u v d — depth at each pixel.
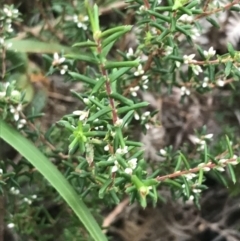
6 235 0.29
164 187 0.30
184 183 0.20
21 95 0.22
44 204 0.29
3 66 0.25
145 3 0.20
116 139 0.17
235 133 0.32
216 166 0.20
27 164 0.24
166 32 0.19
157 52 0.22
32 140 0.24
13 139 0.21
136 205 0.31
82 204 0.21
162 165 0.24
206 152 0.20
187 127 0.32
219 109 0.32
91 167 0.19
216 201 0.33
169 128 0.32
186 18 0.21
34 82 0.29
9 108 0.22
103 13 0.30
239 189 0.29
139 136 0.30
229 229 0.31
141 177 0.17
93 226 0.21
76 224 0.26
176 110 0.32
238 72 0.20
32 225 0.26
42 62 0.30
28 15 0.30
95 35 0.16
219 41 0.31
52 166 0.21
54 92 0.30
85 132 0.17
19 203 0.26
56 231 0.27
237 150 0.26
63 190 0.21
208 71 0.21
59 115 0.30
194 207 0.31
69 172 0.23
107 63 0.16
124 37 0.29
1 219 0.27
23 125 0.23
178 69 0.24
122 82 0.24
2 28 0.25
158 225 0.31
